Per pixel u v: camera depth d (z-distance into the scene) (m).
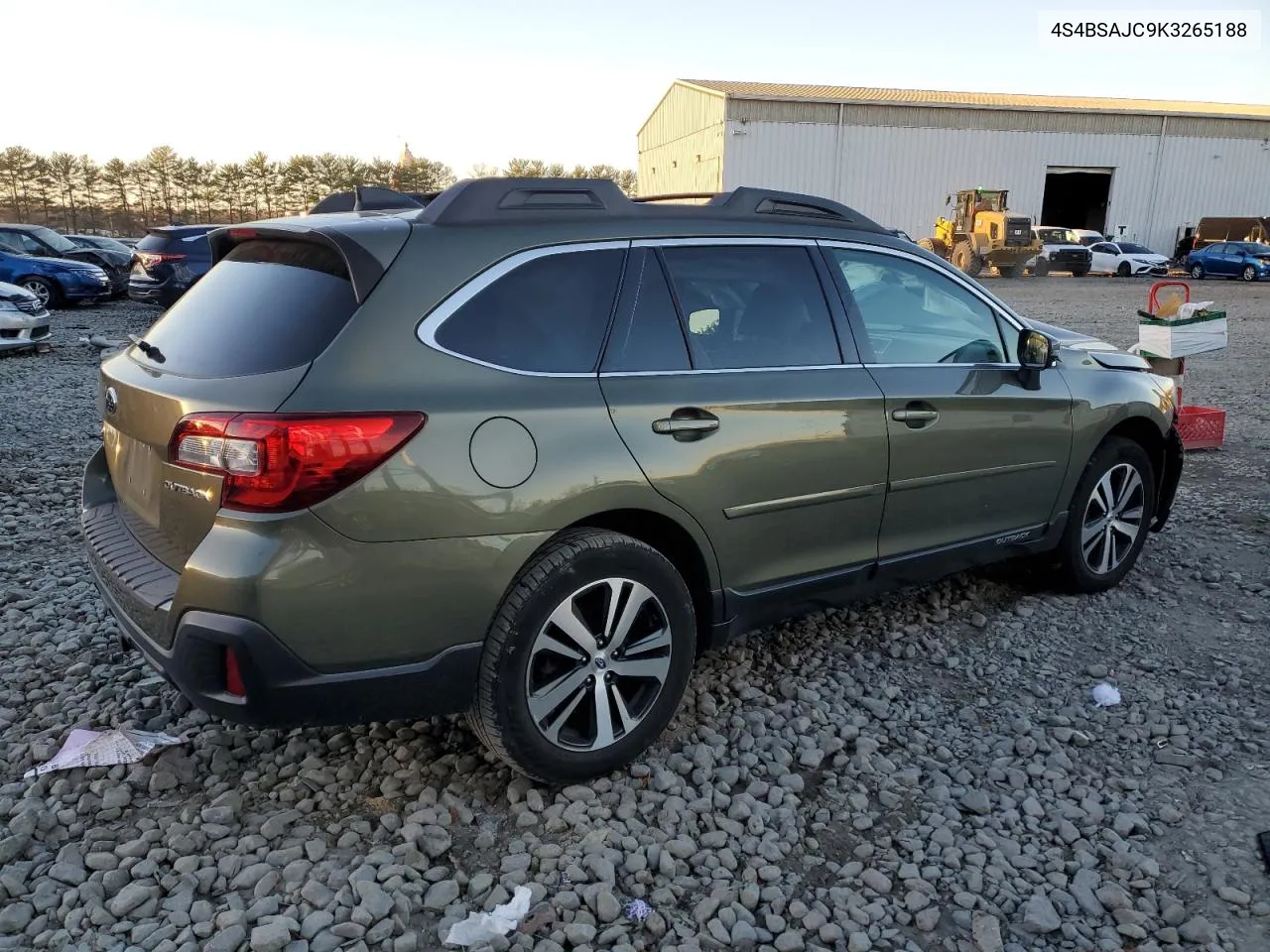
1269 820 2.96
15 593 4.49
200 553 2.50
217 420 2.51
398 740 3.29
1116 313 20.98
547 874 2.65
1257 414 9.70
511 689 2.79
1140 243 47.06
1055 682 3.88
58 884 2.56
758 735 3.41
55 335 15.23
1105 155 45.38
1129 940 2.49
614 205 3.21
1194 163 46.31
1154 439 5.00
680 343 3.19
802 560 3.50
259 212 83.69
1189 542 5.52
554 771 2.93
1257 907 2.58
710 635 3.34
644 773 3.13
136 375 2.96
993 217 34.44
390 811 2.92
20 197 80.06
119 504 3.26
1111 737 3.47
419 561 2.61
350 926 2.41
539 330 2.91
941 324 4.00
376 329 2.63
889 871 2.75
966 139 43.72
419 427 2.58
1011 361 4.25
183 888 2.54
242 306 2.90
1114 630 4.37
